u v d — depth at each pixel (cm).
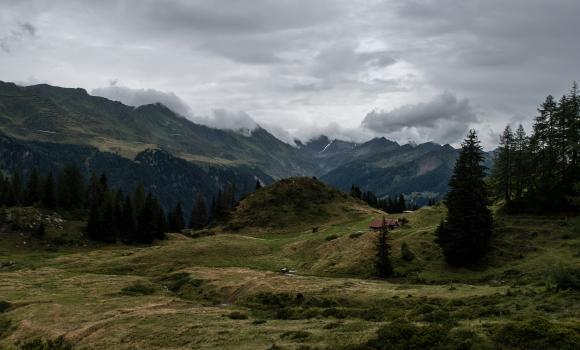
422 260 8275
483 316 4194
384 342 3562
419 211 12512
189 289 8444
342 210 16850
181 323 5284
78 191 17100
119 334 5062
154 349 4438
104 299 7369
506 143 9694
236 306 6862
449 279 7225
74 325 5781
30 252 12912
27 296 7681
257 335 4456
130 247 14512
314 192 18288
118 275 9981
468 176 8262
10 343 5438
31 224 14275
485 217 8062
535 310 4069
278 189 18475
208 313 5881
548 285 4866
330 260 9631
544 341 2992
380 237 8181
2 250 12650
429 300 5547
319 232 13350
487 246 8050
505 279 6706
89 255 12325
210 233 16325
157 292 8412
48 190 16100
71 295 7712
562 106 9056
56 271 10200
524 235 8181
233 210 18038
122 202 17588
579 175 8781
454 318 4247
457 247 7681
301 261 10431
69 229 14838
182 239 16500
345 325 4478
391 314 5088
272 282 7819
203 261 10994
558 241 7612
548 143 9244
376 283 7362
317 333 4197
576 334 2984
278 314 5884
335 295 6481
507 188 9644
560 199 8912
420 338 3425
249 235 15338
